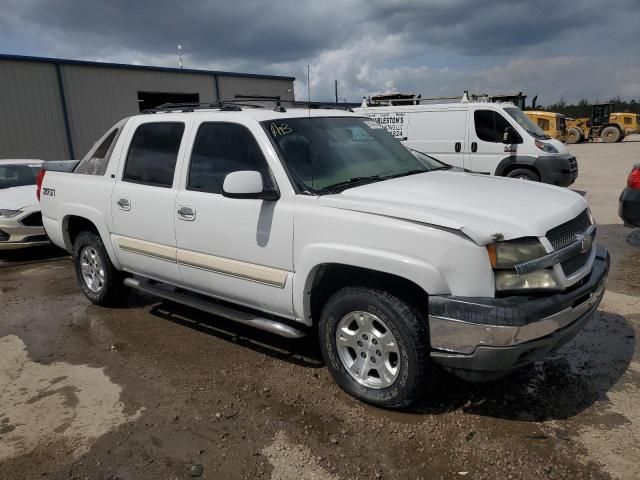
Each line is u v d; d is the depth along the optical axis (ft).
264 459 9.76
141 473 9.53
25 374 13.61
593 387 11.82
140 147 15.64
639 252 22.99
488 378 9.91
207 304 14.30
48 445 10.50
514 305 9.24
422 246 9.77
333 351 11.72
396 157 14.58
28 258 27.02
